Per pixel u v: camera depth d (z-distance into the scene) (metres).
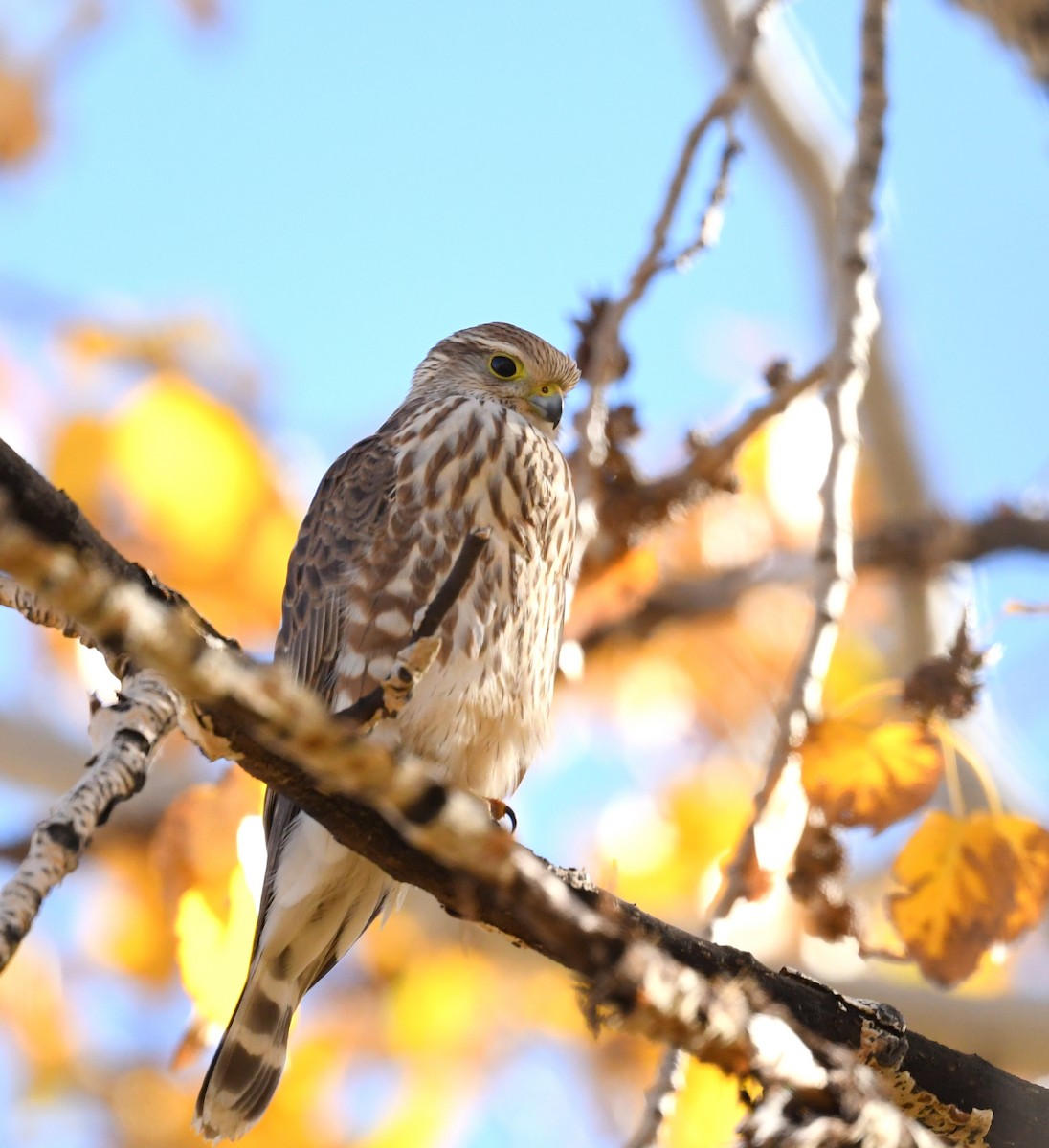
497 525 10.02
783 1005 7.01
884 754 7.90
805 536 13.39
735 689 13.55
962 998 11.46
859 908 7.97
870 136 9.19
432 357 11.80
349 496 10.26
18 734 12.12
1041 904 8.04
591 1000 5.62
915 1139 6.00
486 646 9.78
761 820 7.54
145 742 5.86
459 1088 13.20
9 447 5.73
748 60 9.40
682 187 9.31
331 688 9.89
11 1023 12.74
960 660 8.21
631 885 12.89
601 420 9.30
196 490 11.03
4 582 6.27
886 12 9.28
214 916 8.02
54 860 5.40
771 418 10.70
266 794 8.95
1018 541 14.10
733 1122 10.60
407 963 13.38
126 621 4.20
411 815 4.86
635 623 13.47
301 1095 12.99
